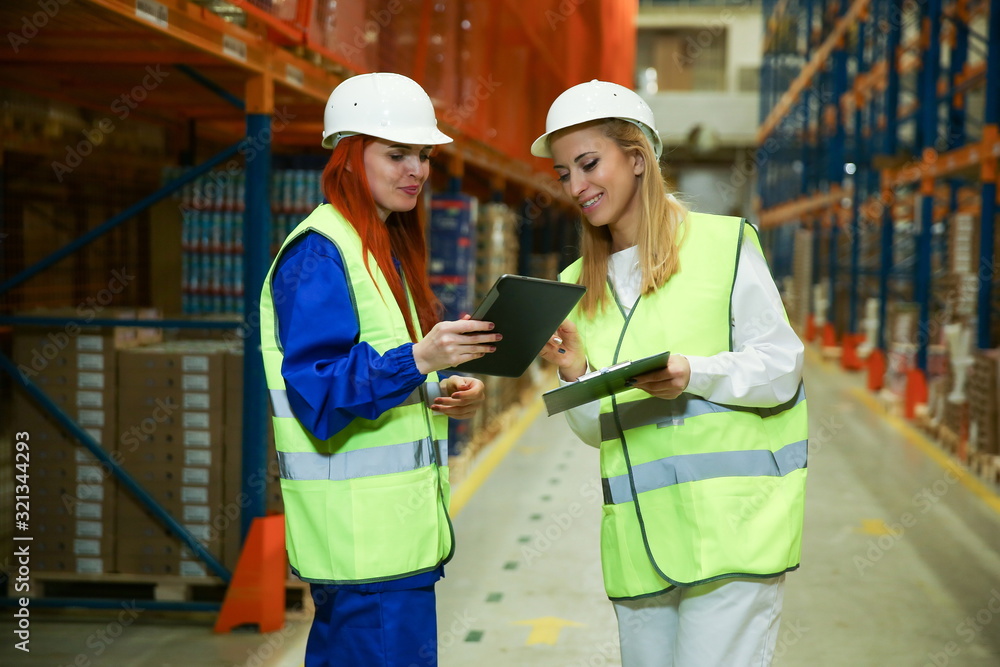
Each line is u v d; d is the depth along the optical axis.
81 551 4.13
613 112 2.07
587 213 2.15
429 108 2.15
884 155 10.86
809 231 18.75
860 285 14.53
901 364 9.86
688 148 28.56
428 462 2.12
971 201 11.28
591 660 3.77
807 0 19.53
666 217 2.13
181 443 4.14
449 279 6.79
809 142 19.69
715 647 2.05
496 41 8.10
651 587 2.12
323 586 2.13
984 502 6.31
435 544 2.09
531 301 1.85
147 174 6.07
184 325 3.99
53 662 3.60
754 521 2.06
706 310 2.10
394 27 5.32
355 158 2.08
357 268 2.00
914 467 7.38
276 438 2.08
